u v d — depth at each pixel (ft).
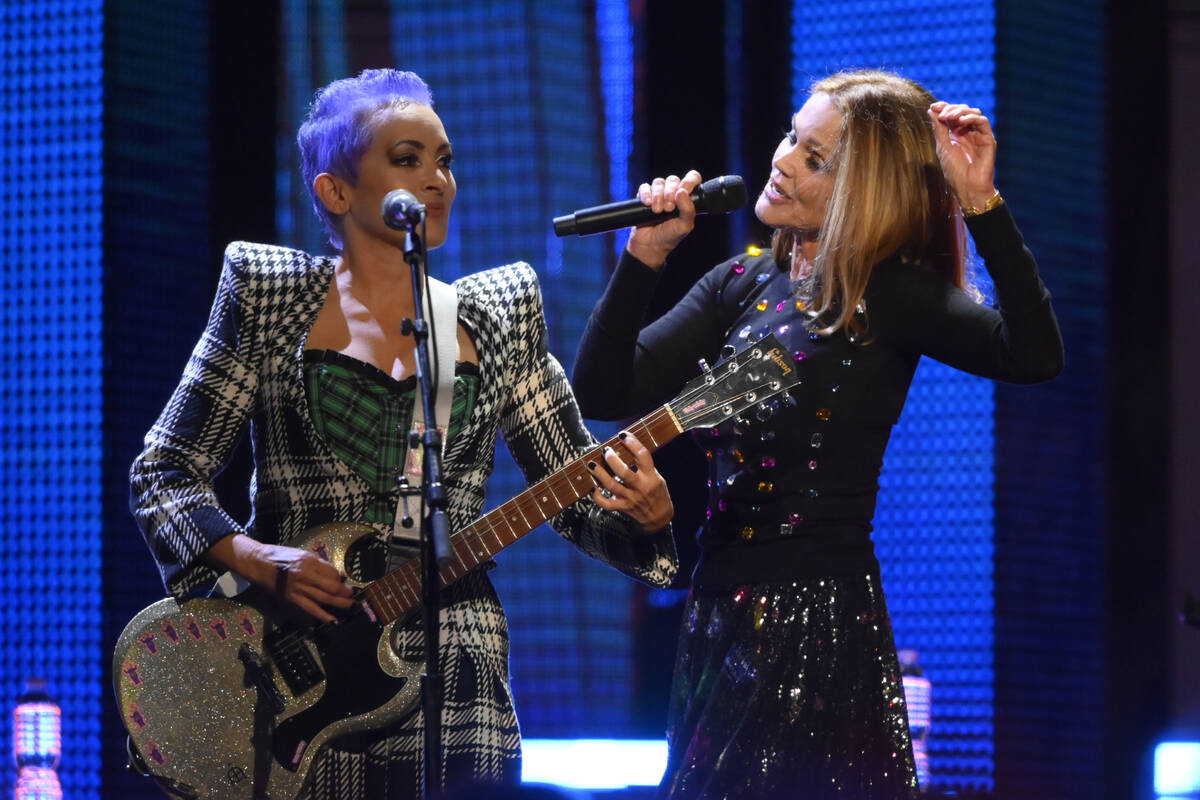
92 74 57.88
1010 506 60.34
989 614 60.08
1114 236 60.80
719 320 30.76
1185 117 66.18
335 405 28.66
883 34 59.82
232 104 59.06
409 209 26.53
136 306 57.93
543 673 62.54
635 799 42.70
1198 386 66.18
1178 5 65.77
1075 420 60.85
